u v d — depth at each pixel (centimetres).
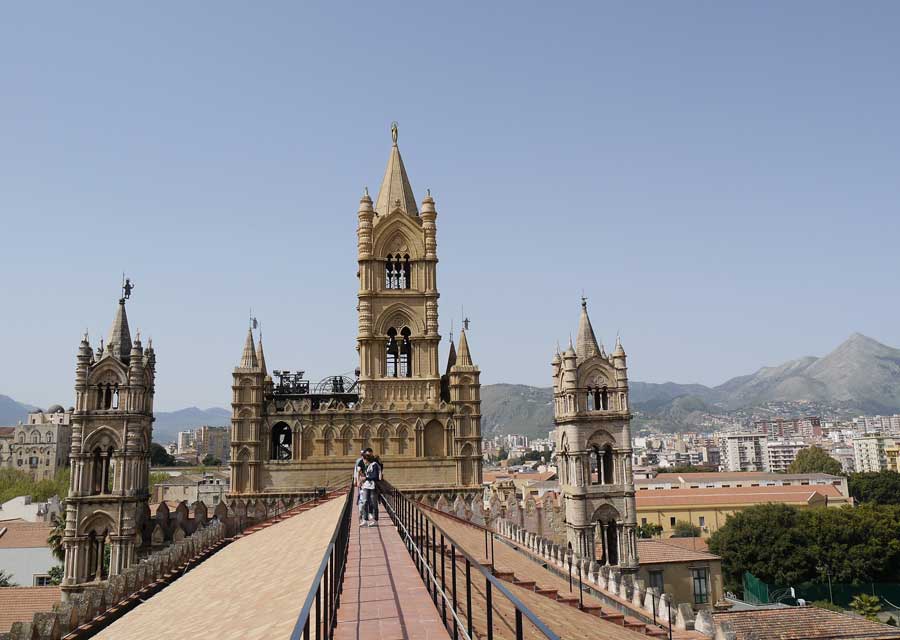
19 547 10400
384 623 1553
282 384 8794
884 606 10881
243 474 8006
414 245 8650
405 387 8375
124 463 6944
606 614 3400
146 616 3128
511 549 5725
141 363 7125
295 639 838
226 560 4481
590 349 8500
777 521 11781
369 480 3400
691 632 3484
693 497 15850
